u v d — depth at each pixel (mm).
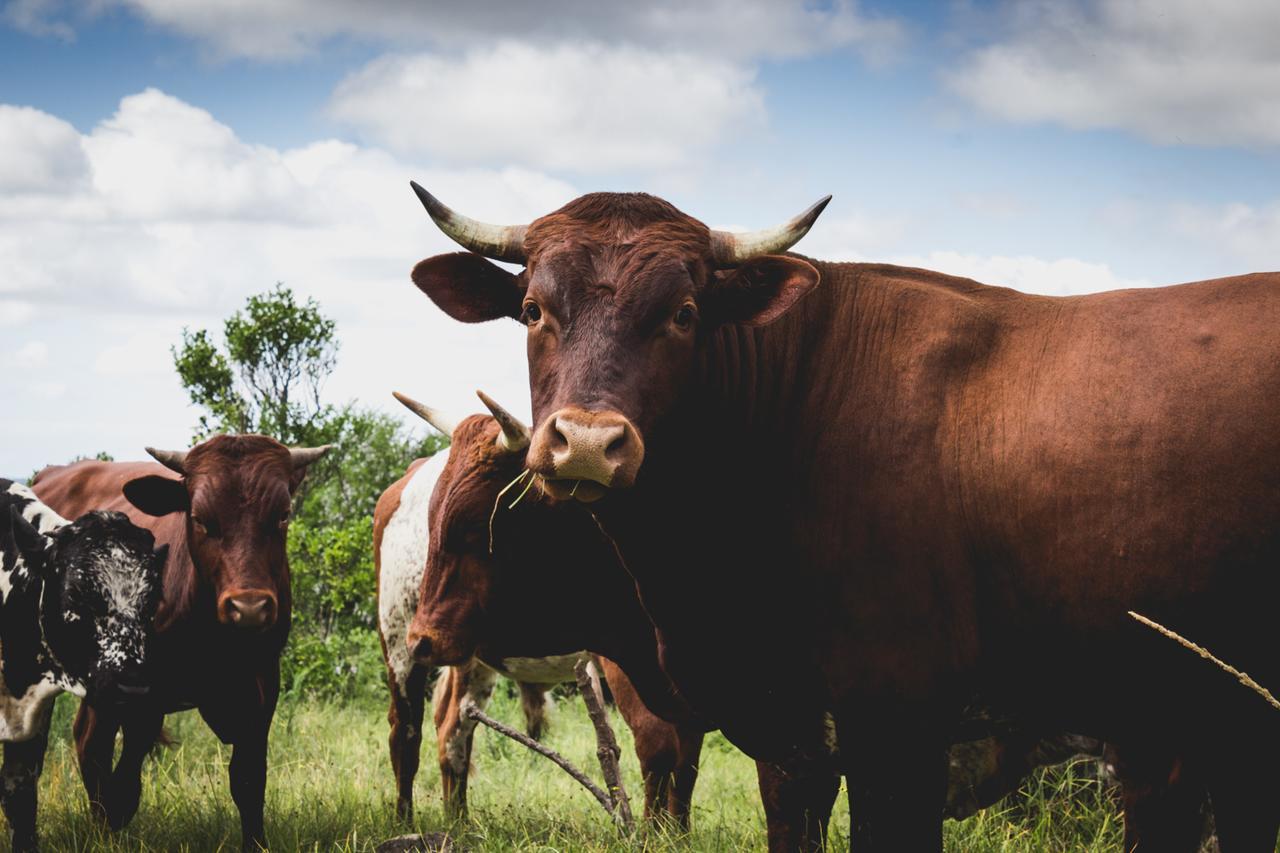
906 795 3920
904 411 3955
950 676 3867
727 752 9219
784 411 4152
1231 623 3559
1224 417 3531
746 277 3932
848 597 3934
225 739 6973
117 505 7973
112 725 7043
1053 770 6512
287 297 14273
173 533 7160
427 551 6965
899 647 3875
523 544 6148
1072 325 3887
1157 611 3588
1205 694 3693
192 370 14039
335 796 7562
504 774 8594
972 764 5598
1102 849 5625
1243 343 3602
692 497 4215
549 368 3641
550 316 3674
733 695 4410
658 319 3641
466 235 4031
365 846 6047
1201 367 3611
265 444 7062
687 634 4422
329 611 12938
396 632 7691
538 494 6027
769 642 4215
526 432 5969
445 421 6945
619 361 3568
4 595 6238
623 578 6055
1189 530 3529
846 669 3941
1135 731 3924
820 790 5074
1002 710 4078
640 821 6168
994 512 3787
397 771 7609
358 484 14562
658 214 3871
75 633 6023
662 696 6102
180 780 7887
